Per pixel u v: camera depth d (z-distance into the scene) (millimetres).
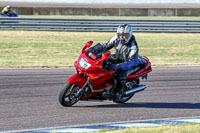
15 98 26672
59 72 38219
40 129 19469
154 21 71312
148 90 31125
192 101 27656
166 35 74438
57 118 21875
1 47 56500
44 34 71562
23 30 73688
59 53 53188
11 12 96875
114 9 137000
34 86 31109
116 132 18672
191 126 20094
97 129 19578
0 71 37719
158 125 20578
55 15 137125
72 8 138250
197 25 71500
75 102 24547
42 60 46562
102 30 71875
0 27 72750
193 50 58500
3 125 20141
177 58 50844
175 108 25391
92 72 22812
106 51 24688
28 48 56625
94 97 24281
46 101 26031
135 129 19219
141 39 68812
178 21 71188
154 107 25531
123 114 23344
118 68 23719
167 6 165250
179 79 36094
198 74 38938
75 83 22859
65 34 72438
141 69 25812
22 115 22297
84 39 67125
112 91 24531
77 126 20156
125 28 23062
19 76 35375
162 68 42250
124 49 23953
